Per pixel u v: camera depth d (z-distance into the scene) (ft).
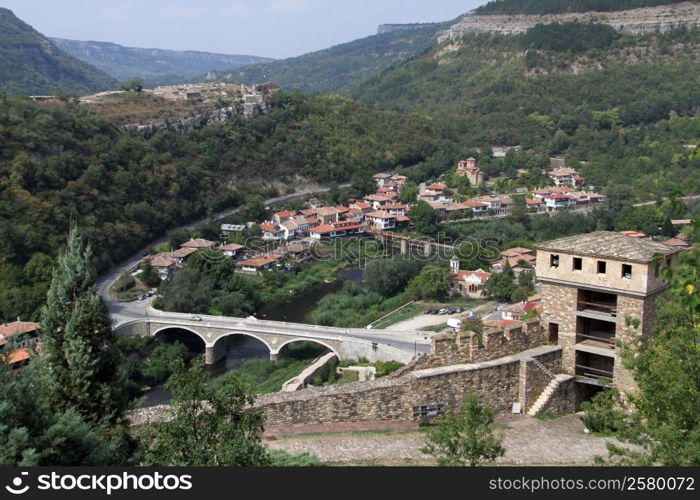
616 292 96.48
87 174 462.19
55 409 65.57
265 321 301.22
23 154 432.25
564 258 101.55
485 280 376.07
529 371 99.96
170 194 521.65
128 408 72.28
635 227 464.24
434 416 96.94
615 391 90.17
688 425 71.10
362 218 545.03
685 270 50.16
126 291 372.38
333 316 344.69
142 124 617.21
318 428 92.79
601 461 72.28
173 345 299.38
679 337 79.46
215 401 67.77
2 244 348.18
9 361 60.59
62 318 68.39
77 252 70.18
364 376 222.89
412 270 394.32
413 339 272.10
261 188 628.28
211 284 367.04
